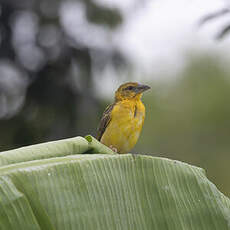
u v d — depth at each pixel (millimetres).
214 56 25906
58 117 13375
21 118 13367
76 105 13320
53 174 4887
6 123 13344
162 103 24812
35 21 13578
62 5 13422
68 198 4828
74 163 5023
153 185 5219
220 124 23922
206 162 23188
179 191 5254
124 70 13648
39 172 4852
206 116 24297
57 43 13578
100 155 5289
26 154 5219
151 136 23953
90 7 13328
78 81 13461
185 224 5105
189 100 24891
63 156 5391
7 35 13586
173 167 5371
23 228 4457
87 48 13492
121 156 5266
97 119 13414
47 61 13531
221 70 25609
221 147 23516
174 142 23734
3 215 4453
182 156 23406
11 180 4707
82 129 13305
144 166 5293
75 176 4953
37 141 13367
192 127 24094
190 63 26031
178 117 24344
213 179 22859
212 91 24984
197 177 5375
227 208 5281
